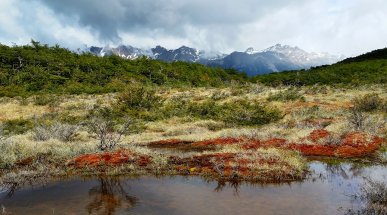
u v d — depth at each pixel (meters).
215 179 11.33
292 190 10.10
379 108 30.03
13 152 14.02
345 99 38.56
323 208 8.52
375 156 14.79
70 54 82.00
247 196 9.53
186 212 8.25
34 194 9.62
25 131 23.14
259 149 14.55
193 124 26.27
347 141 16.67
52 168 12.20
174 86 76.00
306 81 75.00
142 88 34.16
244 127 24.33
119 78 72.19
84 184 10.68
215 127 24.89
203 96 47.41
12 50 71.69
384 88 48.28
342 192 9.86
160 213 8.17
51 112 33.75
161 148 17.30
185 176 11.70
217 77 94.12
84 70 75.06
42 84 61.12
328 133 18.34
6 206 8.63
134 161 13.01
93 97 50.25
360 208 8.48
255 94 46.19
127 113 29.84
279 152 13.77
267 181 11.09
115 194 9.65
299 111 30.05
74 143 16.70
